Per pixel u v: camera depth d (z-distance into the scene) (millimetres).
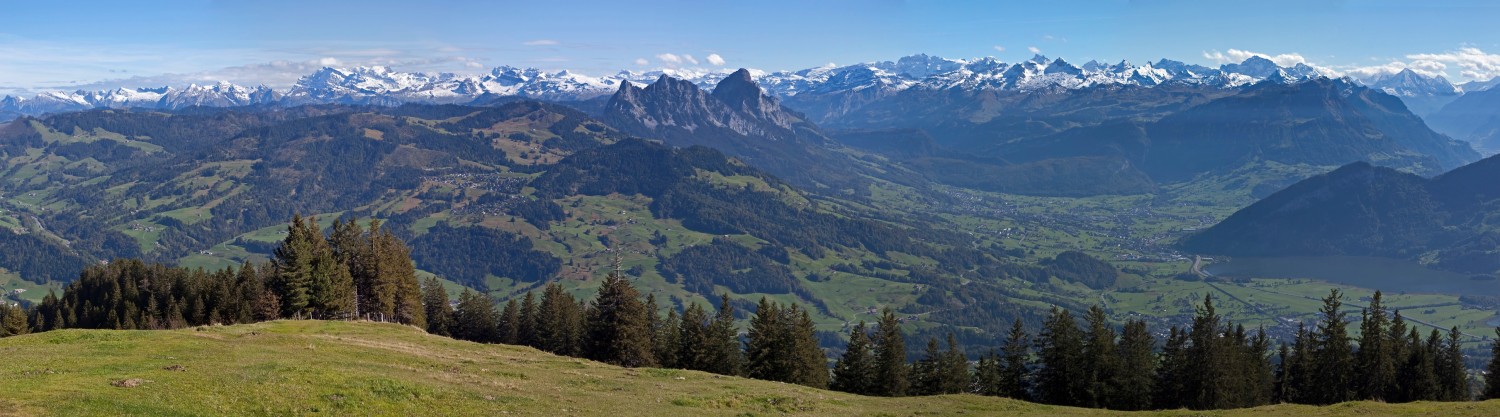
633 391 61469
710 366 116312
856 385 112125
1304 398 110375
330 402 42812
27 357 49719
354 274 129750
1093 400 100188
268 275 144750
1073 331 103938
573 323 136750
